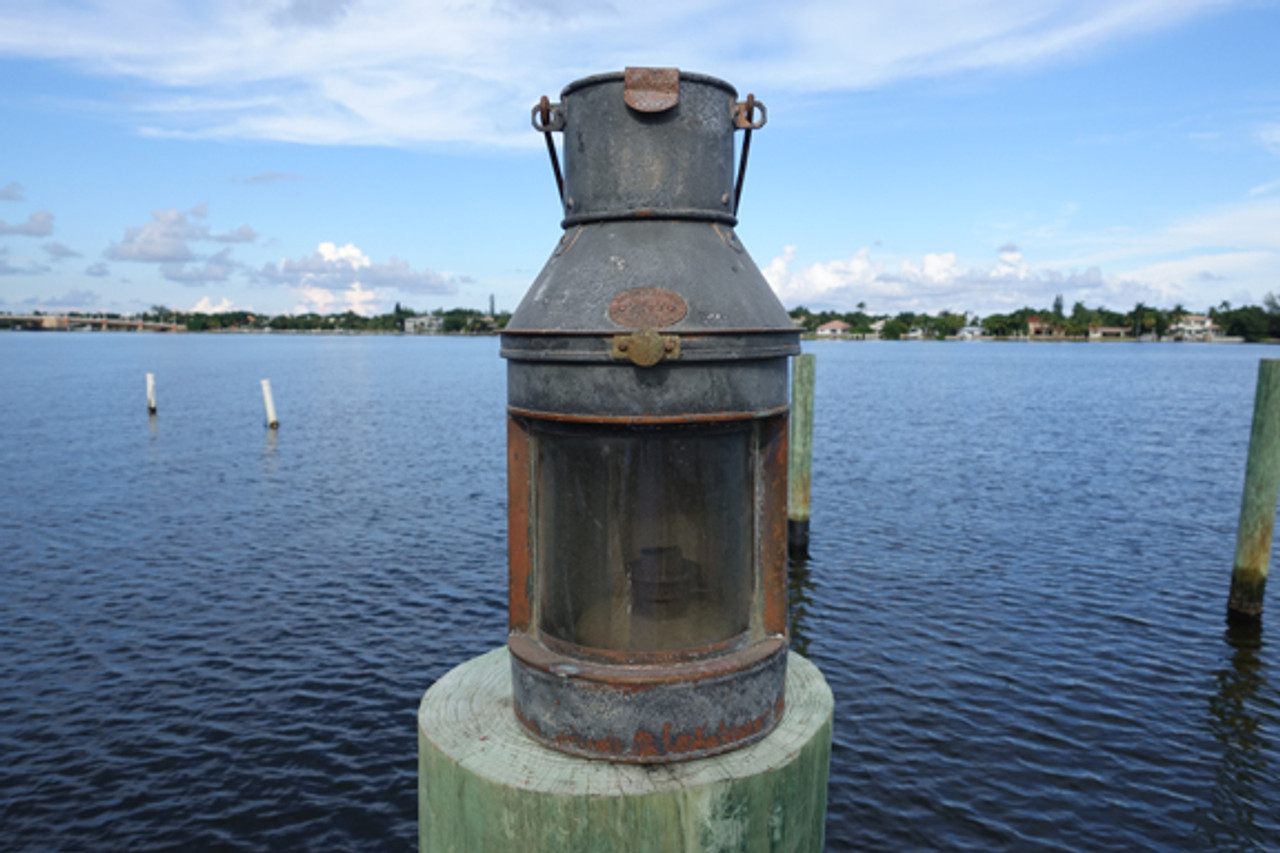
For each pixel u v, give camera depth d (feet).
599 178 10.84
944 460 82.69
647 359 9.36
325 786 26.32
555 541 10.62
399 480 72.74
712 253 10.67
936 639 36.73
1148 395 166.50
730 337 9.73
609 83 10.65
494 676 12.89
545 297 10.55
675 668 10.02
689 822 9.42
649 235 10.61
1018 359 362.33
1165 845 23.50
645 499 10.10
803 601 41.52
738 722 10.16
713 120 10.93
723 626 10.52
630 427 9.87
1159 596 42.19
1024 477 73.46
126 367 260.42
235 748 28.30
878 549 50.52
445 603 41.70
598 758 9.95
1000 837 23.76
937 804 25.18
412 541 52.65
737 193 12.01
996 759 27.45
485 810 9.71
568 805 9.30
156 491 67.26
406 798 25.77
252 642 36.68
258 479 72.69
